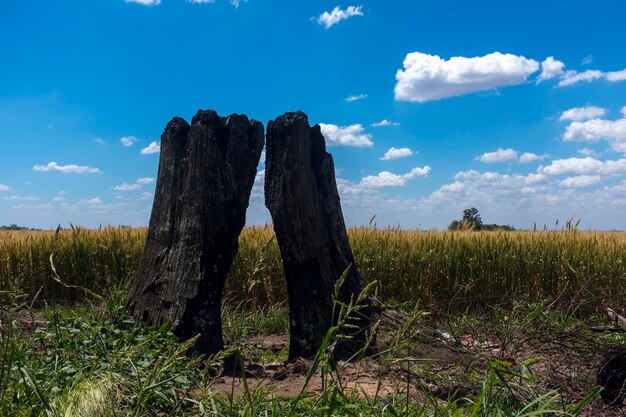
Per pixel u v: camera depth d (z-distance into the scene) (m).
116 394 3.10
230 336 7.31
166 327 5.41
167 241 5.94
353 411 3.48
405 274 11.73
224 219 5.95
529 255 11.98
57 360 3.98
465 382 4.47
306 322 5.92
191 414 3.70
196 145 6.00
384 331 5.64
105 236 13.17
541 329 5.25
